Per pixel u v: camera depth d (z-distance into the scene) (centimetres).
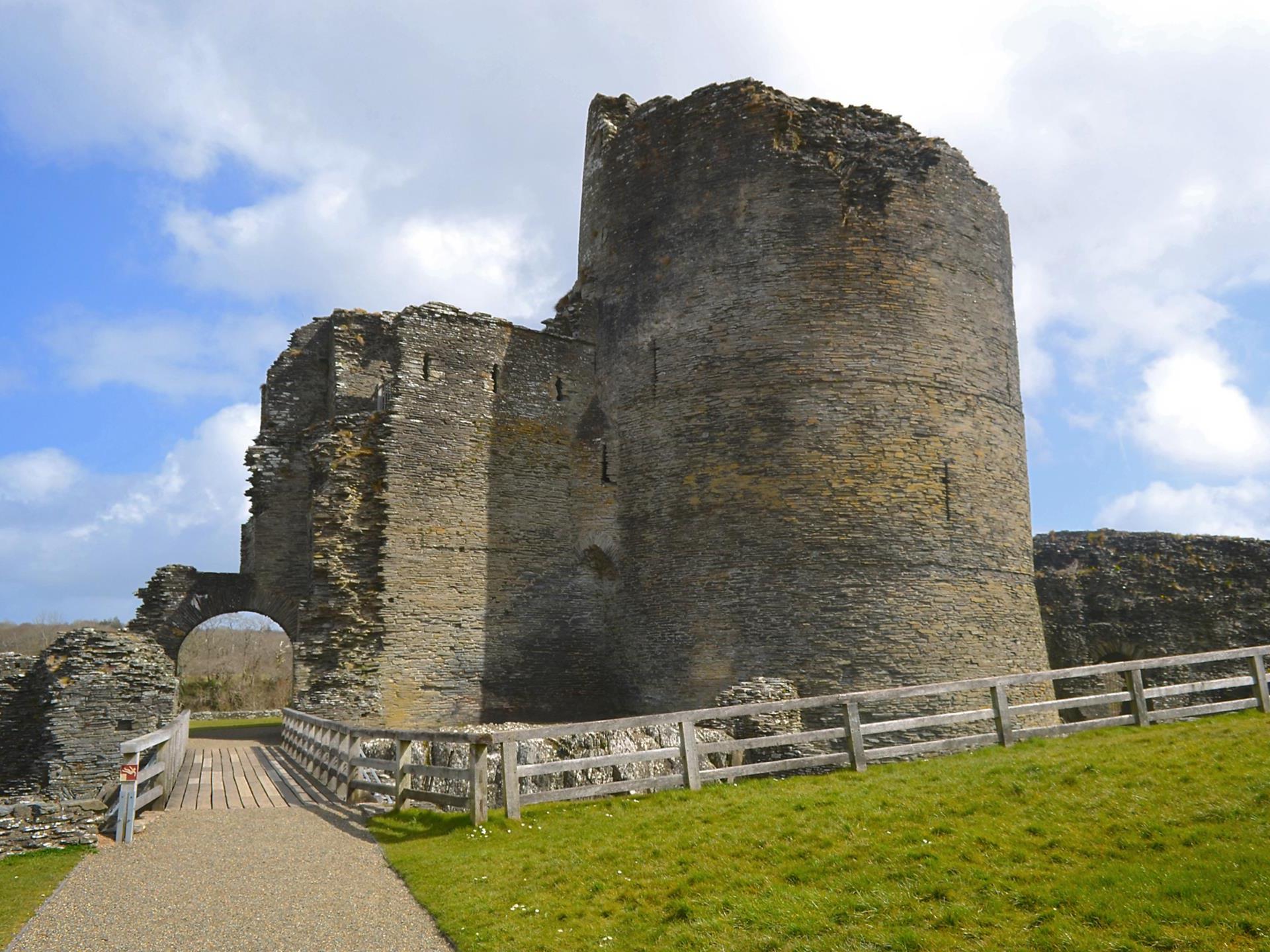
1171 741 1134
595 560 2228
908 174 2056
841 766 1374
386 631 1998
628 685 2097
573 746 1459
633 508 2134
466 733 1105
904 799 996
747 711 1223
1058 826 848
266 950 725
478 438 2177
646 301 2186
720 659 1909
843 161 2044
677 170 2175
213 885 897
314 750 1608
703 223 2102
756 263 2014
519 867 907
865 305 1970
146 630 2155
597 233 2370
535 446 2239
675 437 2066
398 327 2133
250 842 1070
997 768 1082
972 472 1992
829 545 1872
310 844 1058
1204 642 2362
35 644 5469
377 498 2042
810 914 723
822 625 1841
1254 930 611
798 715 1778
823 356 1945
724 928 719
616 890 828
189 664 5166
